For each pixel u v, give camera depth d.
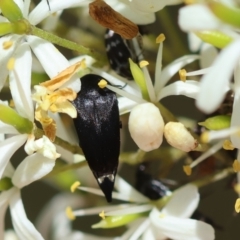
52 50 0.08
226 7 0.07
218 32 0.07
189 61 0.08
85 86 0.07
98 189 0.08
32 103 0.07
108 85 0.08
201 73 0.08
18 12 0.08
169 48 0.09
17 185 0.08
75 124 0.07
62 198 0.09
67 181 0.09
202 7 0.07
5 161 0.07
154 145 0.07
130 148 0.09
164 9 0.09
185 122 0.09
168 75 0.08
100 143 0.07
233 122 0.07
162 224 0.08
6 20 0.08
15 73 0.07
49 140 0.07
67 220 0.09
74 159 0.08
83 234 0.09
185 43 0.09
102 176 0.07
